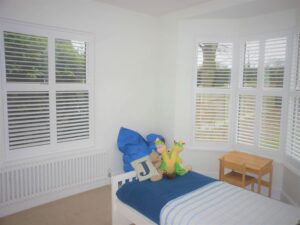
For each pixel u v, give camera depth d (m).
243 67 3.46
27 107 2.77
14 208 2.71
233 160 3.05
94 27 3.22
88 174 3.22
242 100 3.48
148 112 3.98
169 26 3.71
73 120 3.16
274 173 3.15
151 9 3.50
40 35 2.79
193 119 3.68
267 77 3.20
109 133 3.53
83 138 3.27
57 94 2.99
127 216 2.29
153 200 2.07
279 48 3.05
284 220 1.76
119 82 3.57
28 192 2.72
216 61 3.56
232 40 3.48
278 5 2.80
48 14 2.80
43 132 2.90
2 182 2.54
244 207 1.94
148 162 2.59
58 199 3.05
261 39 3.22
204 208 1.91
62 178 2.98
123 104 3.65
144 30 3.77
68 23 2.97
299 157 2.70
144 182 2.39
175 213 1.86
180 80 3.67
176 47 3.63
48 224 2.52
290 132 2.91
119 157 3.65
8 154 2.67
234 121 3.58
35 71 2.79
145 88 3.89
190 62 3.60
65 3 2.93
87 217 2.67
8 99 2.63
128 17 3.55
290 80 2.89
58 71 2.97
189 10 3.39
